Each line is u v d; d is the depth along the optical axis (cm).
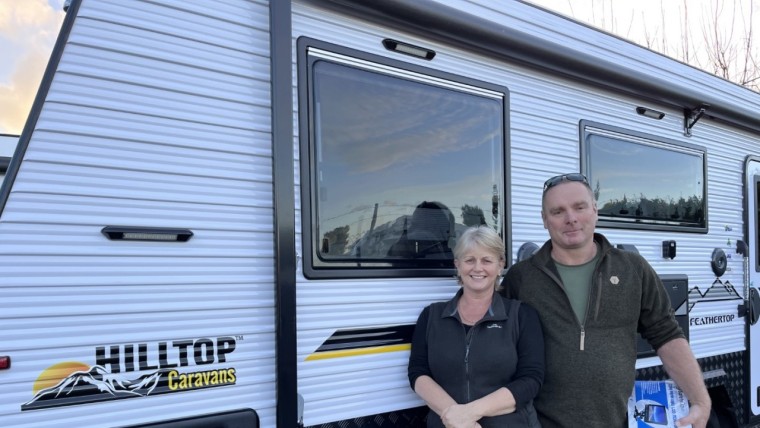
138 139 187
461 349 224
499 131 275
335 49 228
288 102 207
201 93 199
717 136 397
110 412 177
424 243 249
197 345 191
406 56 248
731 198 405
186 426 187
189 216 193
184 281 191
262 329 203
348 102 231
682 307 347
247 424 197
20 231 168
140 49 189
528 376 222
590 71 305
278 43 207
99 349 176
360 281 228
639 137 343
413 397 239
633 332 239
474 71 269
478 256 229
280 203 202
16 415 164
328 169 224
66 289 173
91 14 183
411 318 242
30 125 172
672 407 241
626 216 334
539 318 238
